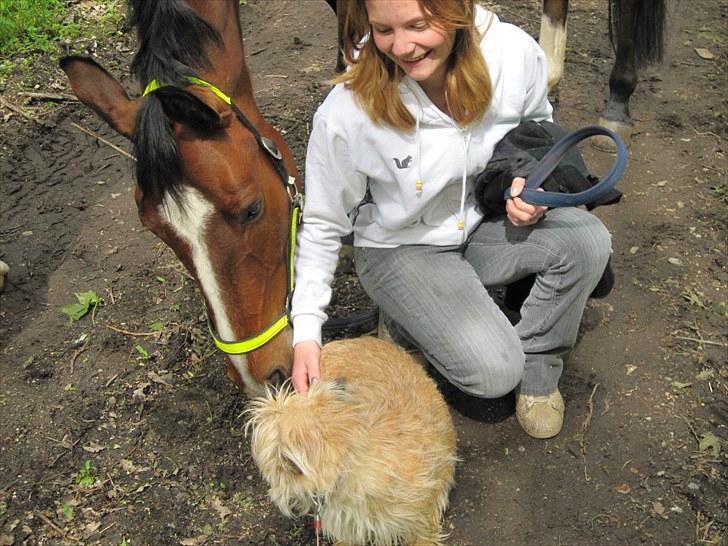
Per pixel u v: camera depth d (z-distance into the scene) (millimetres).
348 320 2887
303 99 4465
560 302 2389
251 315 2023
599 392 2732
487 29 2186
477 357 2285
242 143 1975
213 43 2135
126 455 2588
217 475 2506
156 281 3328
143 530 2357
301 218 2260
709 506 2355
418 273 2354
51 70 4730
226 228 1904
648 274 3205
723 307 3059
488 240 2443
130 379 2869
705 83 4500
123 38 5035
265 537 2328
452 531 2324
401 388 2082
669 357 2848
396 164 2182
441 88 2137
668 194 3639
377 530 1943
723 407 2660
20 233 3615
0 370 2928
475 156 2242
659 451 2523
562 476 2461
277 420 1622
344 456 1659
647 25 3629
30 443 2641
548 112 2488
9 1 5039
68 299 3258
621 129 3871
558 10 3863
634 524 2316
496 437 2590
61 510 2424
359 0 2035
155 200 1862
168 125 1813
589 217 2379
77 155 4129
